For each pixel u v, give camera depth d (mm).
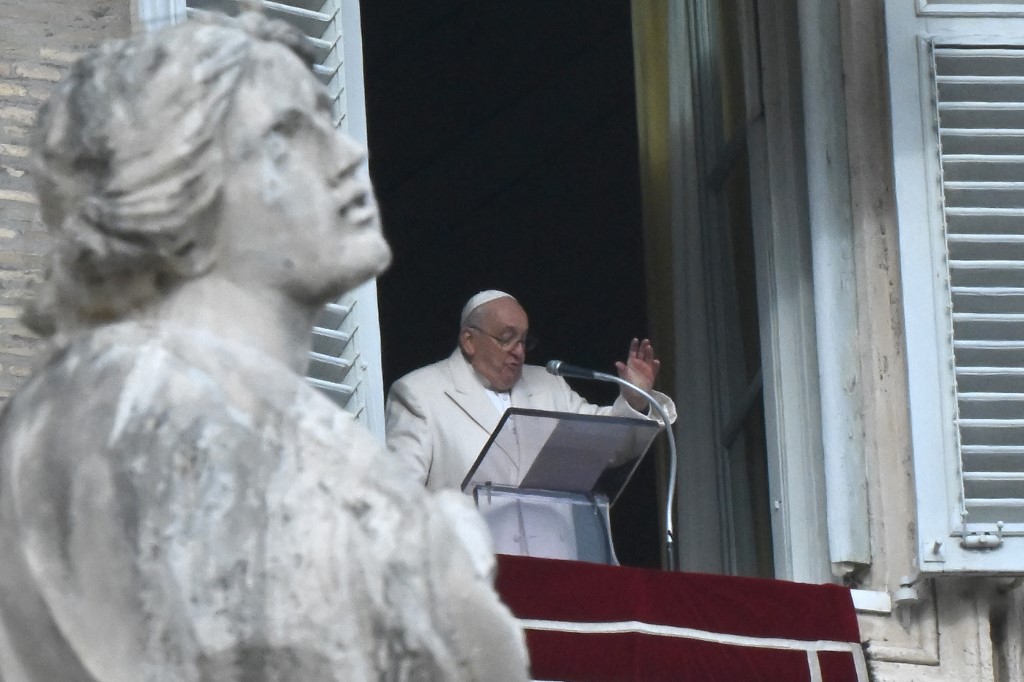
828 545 16500
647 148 21047
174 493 4461
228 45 4887
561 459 14125
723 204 19656
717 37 19953
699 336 19656
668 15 21094
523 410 13953
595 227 28250
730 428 19047
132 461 4492
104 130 4777
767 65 18125
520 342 17922
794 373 17391
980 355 16469
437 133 29250
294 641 4398
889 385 16609
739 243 19109
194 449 4492
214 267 4836
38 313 4879
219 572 4414
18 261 12383
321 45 14148
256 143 4836
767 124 18062
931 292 16516
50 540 4516
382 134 29391
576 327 28344
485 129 29031
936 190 16750
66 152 4812
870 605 15945
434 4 28484
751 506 18500
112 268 4793
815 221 17109
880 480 16344
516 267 28906
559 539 14062
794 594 14352
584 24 28125
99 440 4535
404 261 29625
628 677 13719
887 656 15688
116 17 13312
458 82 28984
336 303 13594
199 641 4387
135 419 4543
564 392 18156
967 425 16203
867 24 17453
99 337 4715
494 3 28328
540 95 28594
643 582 14023
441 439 17516
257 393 4613
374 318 13695
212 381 4602
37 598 4508
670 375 20391
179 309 4812
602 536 14203
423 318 29500
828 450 16547
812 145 17266
